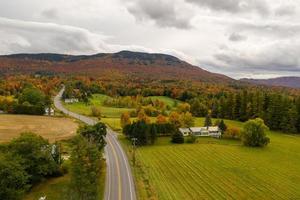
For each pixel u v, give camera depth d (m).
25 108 159.00
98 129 86.94
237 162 98.12
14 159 60.09
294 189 76.50
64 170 75.25
